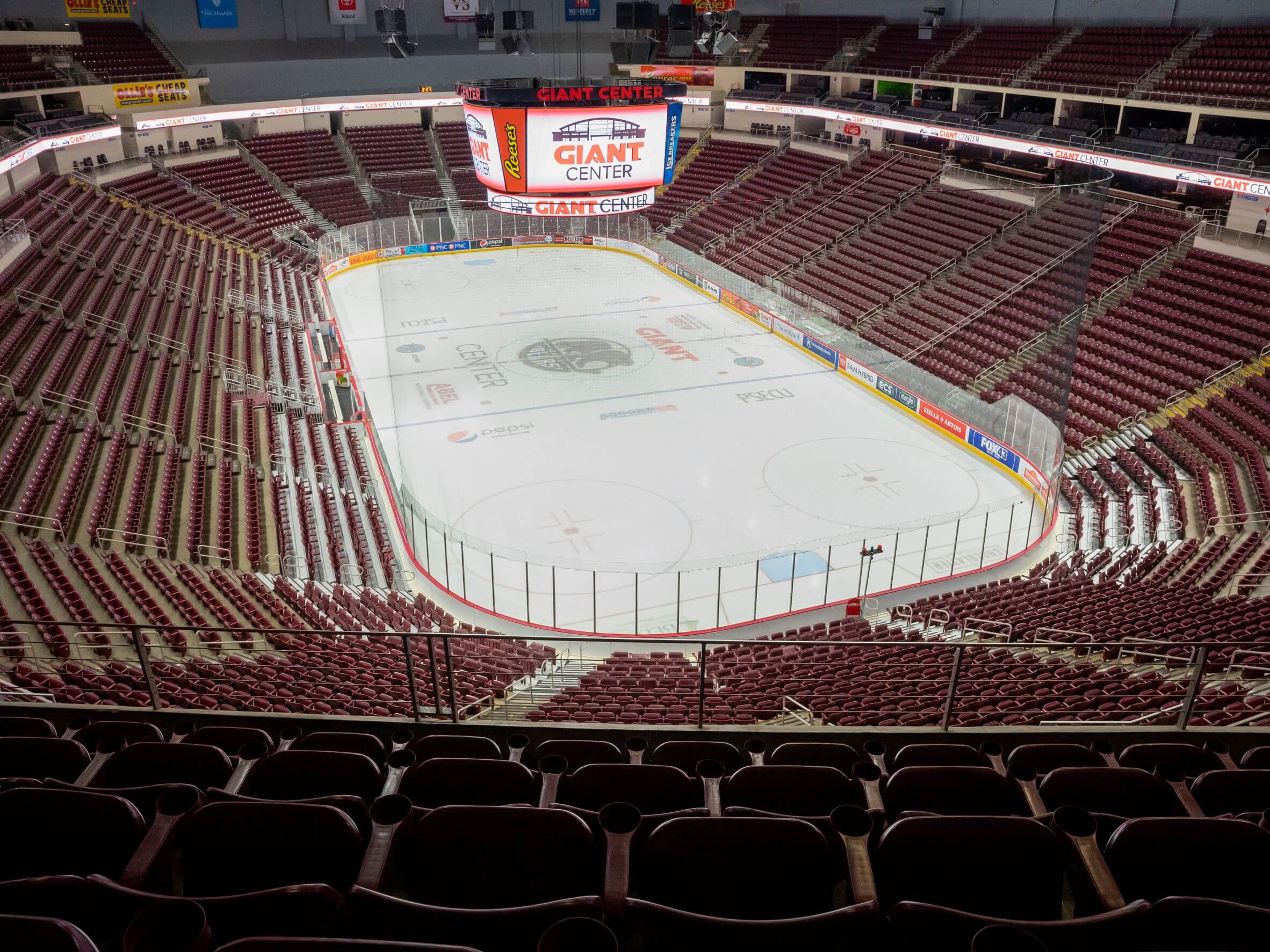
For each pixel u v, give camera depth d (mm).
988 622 15266
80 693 9008
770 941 3182
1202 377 25828
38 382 23812
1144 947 3232
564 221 48219
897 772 4824
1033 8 42531
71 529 18328
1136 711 9727
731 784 4852
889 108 42625
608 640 7887
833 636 16156
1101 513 21828
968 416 25938
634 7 26250
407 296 40688
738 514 22484
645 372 31969
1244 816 4195
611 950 2756
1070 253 22844
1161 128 35969
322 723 6277
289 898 3250
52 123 37969
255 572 18828
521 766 4836
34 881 3303
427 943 2742
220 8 45062
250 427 25203
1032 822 3857
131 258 35062
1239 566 17672
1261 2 34438
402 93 48938
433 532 21625
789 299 36188
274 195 46719
